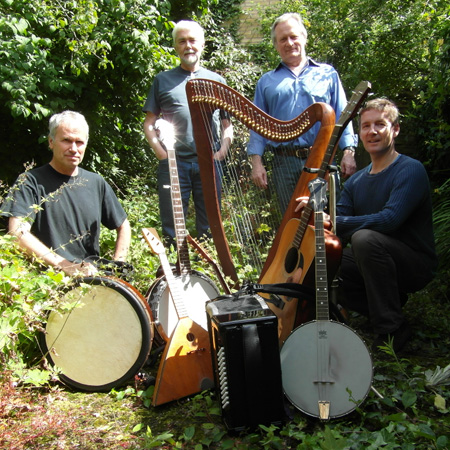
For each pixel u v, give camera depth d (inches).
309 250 97.1
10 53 187.5
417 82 271.6
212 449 82.3
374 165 124.9
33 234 119.0
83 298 103.6
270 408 84.4
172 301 115.9
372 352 116.3
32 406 95.7
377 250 113.0
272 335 84.4
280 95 144.4
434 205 199.0
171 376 97.8
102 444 84.4
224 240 126.9
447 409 88.9
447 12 215.5
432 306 141.6
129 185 285.9
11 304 101.3
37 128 217.9
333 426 86.0
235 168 134.4
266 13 378.6
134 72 240.2
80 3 209.2
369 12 290.7
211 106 113.8
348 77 290.7
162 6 243.9
